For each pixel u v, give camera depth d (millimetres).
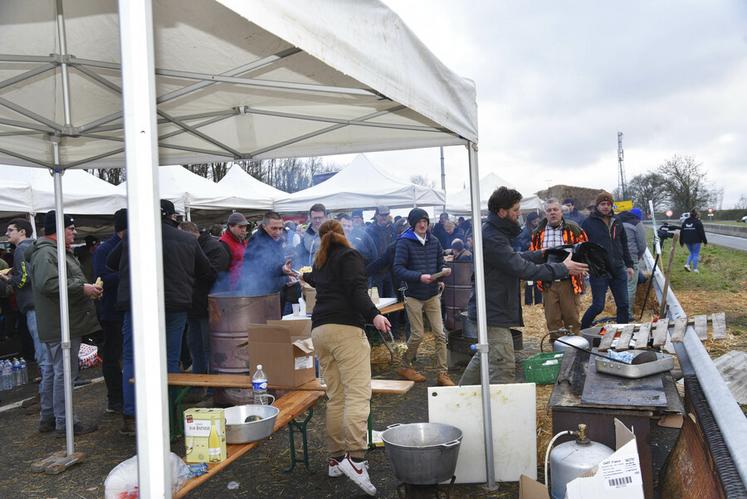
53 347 5008
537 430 4191
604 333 4375
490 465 3701
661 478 3275
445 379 6066
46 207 9383
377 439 4527
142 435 1631
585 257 4402
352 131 4555
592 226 7148
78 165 4605
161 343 1650
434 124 3965
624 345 3740
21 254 5867
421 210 6246
